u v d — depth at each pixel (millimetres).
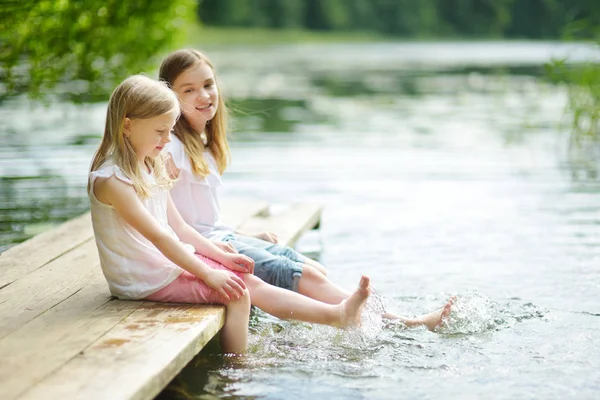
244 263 4754
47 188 9148
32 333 3977
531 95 19609
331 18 57719
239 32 54000
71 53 11328
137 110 4383
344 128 14422
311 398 3893
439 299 5570
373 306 4918
